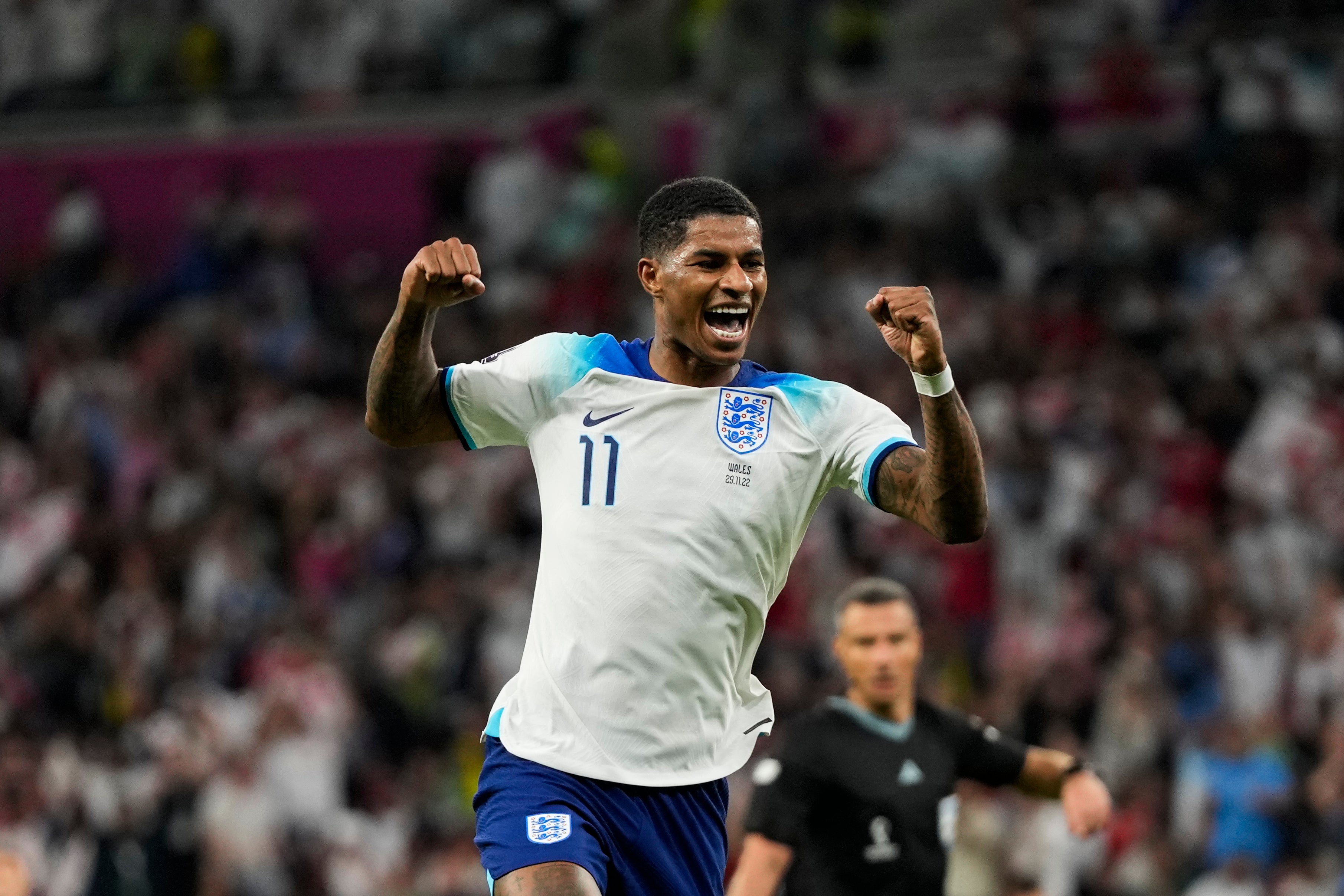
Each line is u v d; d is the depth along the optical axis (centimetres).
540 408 1099
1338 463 3347
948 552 3203
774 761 1556
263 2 5209
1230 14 4428
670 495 1064
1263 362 3600
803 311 3950
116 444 4103
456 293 1036
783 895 1575
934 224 4081
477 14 5072
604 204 4581
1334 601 2908
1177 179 4106
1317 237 3872
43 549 3803
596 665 1059
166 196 4991
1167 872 2650
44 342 4431
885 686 1563
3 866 1658
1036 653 2964
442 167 4697
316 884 2762
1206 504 3341
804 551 3194
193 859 2723
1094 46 4500
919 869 1549
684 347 1094
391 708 3175
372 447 3925
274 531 3769
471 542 3581
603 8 4981
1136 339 3769
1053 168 4178
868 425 1092
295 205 4744
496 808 1066
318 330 4462
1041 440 3353
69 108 5162
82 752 2823
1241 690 2909
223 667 3331
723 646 1073
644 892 1072
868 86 4600
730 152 4516
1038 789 1598
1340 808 2633
